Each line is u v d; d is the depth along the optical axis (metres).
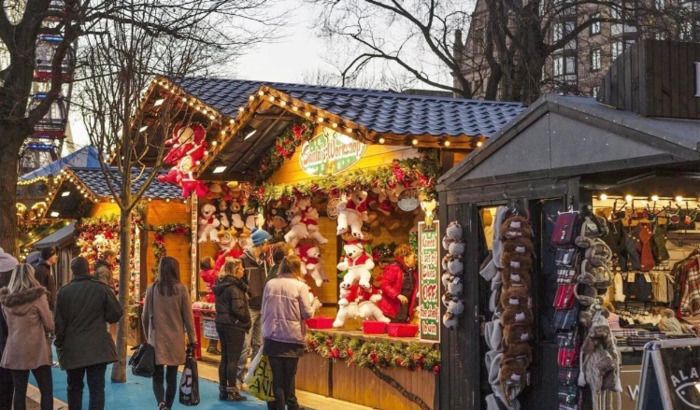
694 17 27.09
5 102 19.31
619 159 7.78
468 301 9.74
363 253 12.67
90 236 23.14
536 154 8.76
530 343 8.83
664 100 8.13
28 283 10.39
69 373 10.20
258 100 12.86
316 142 13.25
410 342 10.70
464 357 9.78
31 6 19.33
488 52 31.17
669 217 10.09
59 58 18.89
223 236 17.14
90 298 10.04
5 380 10.98
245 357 13.30
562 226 8.16
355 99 12.12
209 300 16.92
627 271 9.90
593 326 7.93
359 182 11.70
